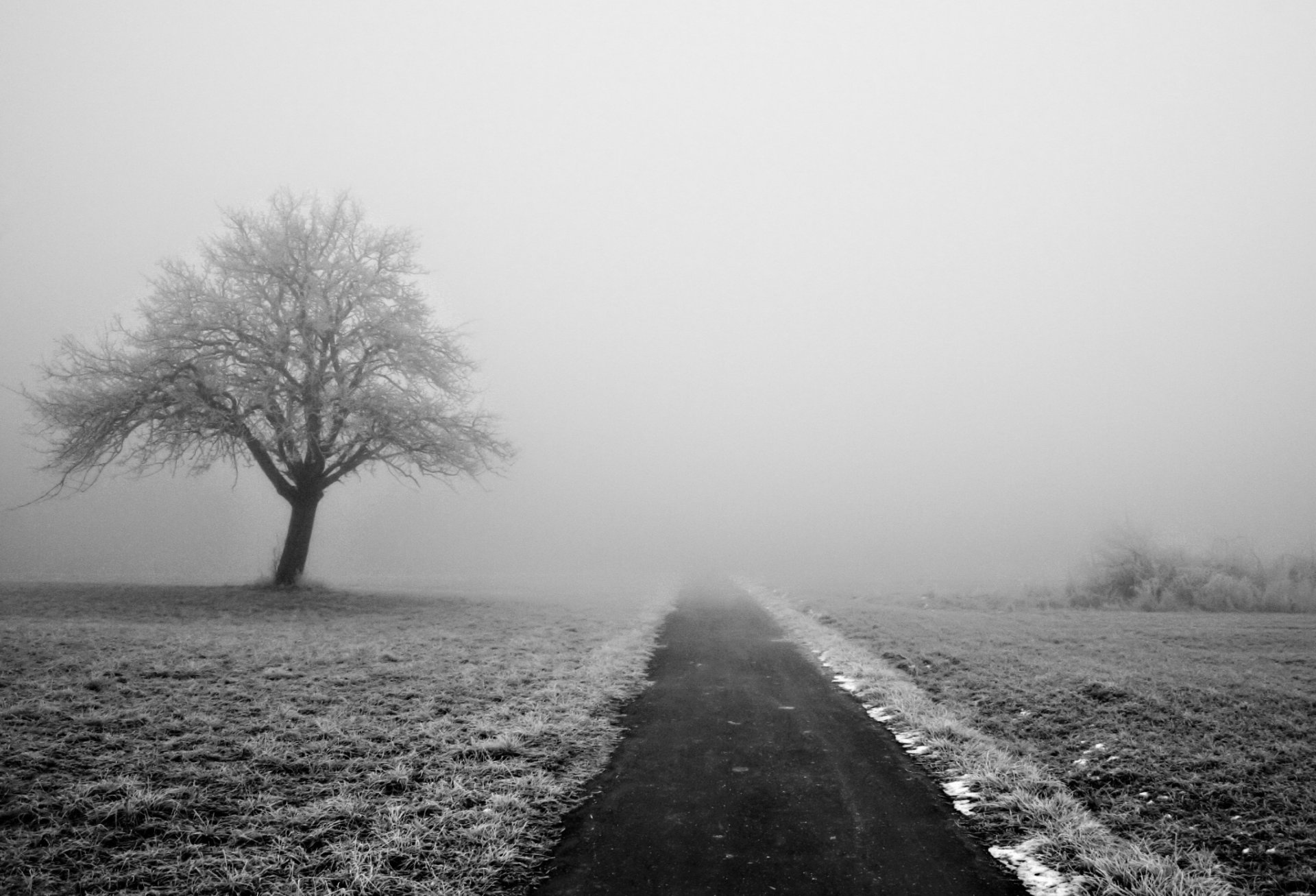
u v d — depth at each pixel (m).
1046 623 17.45
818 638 15.54
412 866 4.64
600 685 10.26
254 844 4.86
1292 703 8.54
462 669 10.82
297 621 16.52
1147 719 8.11
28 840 4.71
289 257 21.36
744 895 4.28
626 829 5.32
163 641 12.01
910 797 6.08
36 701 7.75
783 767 6.85
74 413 18.94
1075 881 4.53
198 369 20.02
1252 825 5.34
